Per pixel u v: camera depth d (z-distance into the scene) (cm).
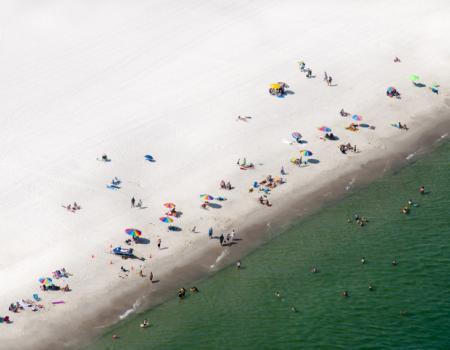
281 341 16862
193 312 17900
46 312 17862
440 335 16762
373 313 17525
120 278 18925
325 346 16625
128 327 17500
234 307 17988
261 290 18500
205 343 16938
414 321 17200
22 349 16825
